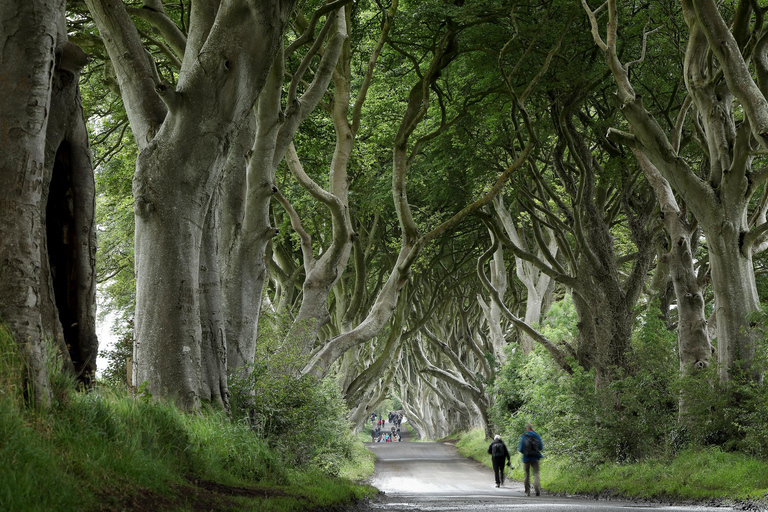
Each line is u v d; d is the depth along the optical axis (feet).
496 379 145.79
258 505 31.86
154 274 46.75
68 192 40.75
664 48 88.07
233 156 62.90
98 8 49.90
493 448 98.37
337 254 82.64
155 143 46.60
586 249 98.58
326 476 62.54
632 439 84.17
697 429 73.10
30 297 27.99
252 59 44.91
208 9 50.01
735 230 74.90
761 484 53.16
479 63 91.25
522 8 83.82
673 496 58.49
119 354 60.23
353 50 92.17
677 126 87.30
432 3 80.59
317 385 70.95
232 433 45.29
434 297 151.43
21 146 29.60
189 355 46.85
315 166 112.06
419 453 196.03
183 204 46.93
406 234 90.89
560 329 128.36
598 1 86.48
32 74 30.45
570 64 87.97
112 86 76.28
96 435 27.89
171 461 34.14
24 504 18.67
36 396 26.30
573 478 86.28
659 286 120.47
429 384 237.45
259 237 63.93
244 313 63.00
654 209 108.06
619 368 90.27
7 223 28.53
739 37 75.51
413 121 87.10
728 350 74.49
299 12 77.15
